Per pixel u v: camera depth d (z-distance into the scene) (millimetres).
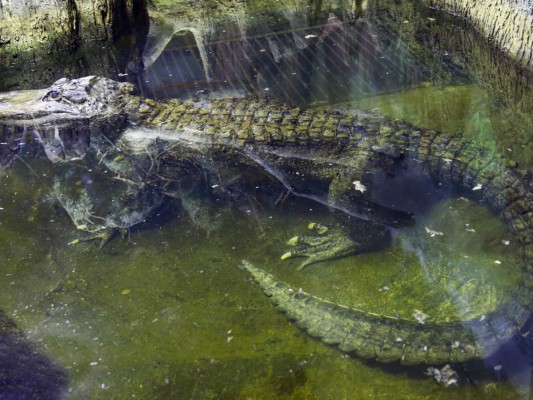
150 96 5578
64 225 4152
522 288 3346
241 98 5250
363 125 4500
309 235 4062
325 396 3053
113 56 6531
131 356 3287
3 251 3947
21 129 5168
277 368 3203
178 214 4281
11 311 3547
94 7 6656
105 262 3889
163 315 3527
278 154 4488
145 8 7477
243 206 4328
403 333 3221
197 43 6621
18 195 4402
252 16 7195
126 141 4895
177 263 3873
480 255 3824
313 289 3688
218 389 3109
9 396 2965
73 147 4918
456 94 5320
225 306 3568
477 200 4168
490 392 2982
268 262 3879
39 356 3254
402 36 6488
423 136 4352
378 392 3057
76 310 3564
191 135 4727
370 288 3686
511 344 3158
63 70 6289
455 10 6691
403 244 3941
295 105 5234
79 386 3111
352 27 6758
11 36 6609
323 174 4383
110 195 4414
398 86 5488
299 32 6699
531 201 3809
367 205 4164
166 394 3092
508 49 5836
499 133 4703
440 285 3664
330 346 3295
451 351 3104
